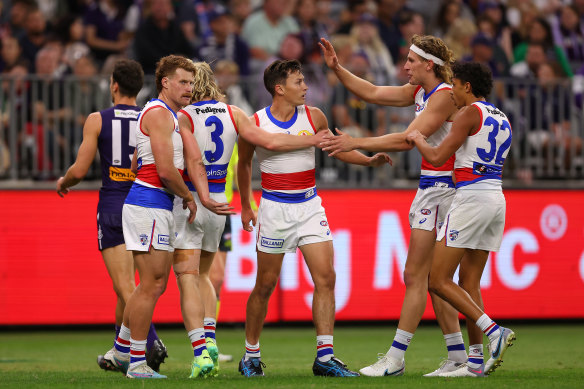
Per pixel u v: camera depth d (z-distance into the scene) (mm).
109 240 21672
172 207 18891
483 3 48656
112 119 21875
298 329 37562
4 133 33844
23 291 34188
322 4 47938
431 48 20016
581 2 47719
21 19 42312
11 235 34125
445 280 19078
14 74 37438
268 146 19250
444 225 19188
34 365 24688
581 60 46438
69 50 42594
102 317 34719
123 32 44312
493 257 36594
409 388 16375
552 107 36625
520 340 32312
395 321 37875
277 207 19578
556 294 37062
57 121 34031
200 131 19562
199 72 20000
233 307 34969
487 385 16891
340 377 18844
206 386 16641
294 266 35656
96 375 21047
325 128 20297
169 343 31672
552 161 36781
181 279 19516
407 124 35969
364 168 36344
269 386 16688
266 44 43969
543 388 16453
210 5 46438
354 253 36031
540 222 36875
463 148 19156
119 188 21844
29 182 34281
